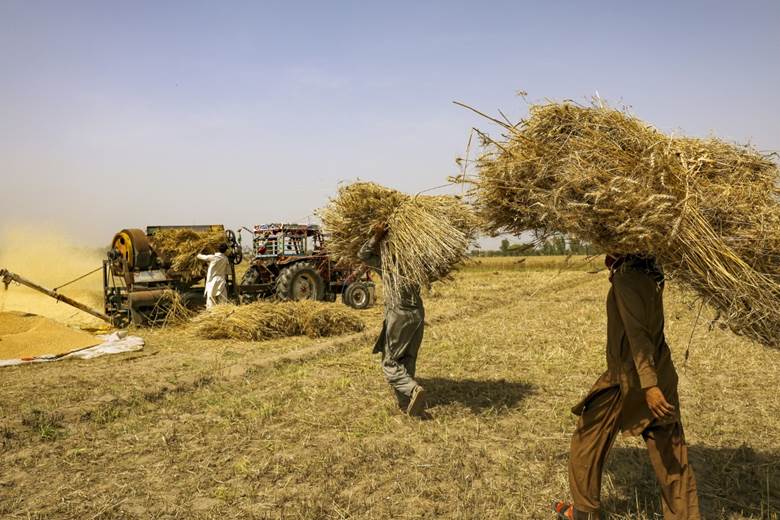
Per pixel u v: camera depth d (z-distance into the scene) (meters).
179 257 12.23
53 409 5.54
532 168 3.46
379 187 5.80
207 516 3.50
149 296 11.79
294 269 13.52
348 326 10.99
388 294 5.46
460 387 6.52
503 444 4.72
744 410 5.63
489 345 9.09
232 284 13.16
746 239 3.03
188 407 5.83
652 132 3.41
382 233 5.57
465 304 15.61
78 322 12.98
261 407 5.69
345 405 5.80
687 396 6.13
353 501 3.68
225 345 9.77
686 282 3.22
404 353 5.48
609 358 3.34
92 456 4.53
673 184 3.08
